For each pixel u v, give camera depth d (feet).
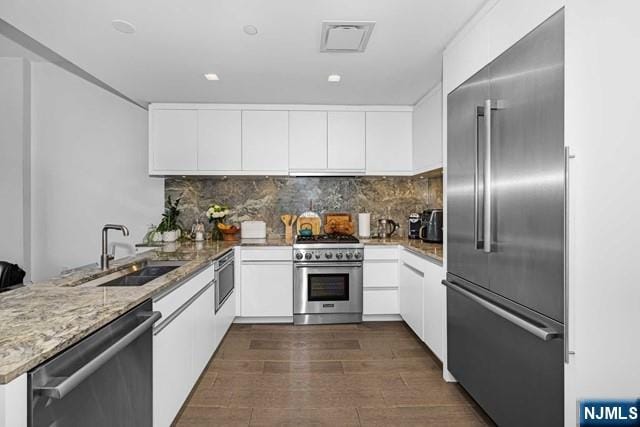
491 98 6.45
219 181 14.85
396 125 13.89
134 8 6.78
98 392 4.07
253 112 13.57
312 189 15.06
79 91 13.80
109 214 14.11
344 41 8.20
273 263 13.03
